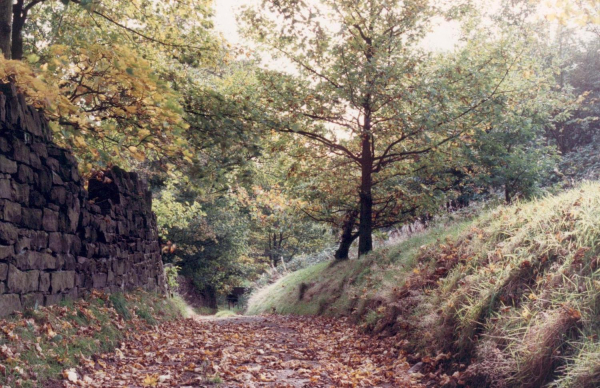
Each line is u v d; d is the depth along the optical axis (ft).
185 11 45.21
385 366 23.47
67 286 25.72
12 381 15.93
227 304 157.07
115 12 45.24
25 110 22.02
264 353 27.66
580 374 13.98
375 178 57.62
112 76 30.81
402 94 44.68
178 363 23.98
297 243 138.00
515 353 17.01
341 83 48.80
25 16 38.91
